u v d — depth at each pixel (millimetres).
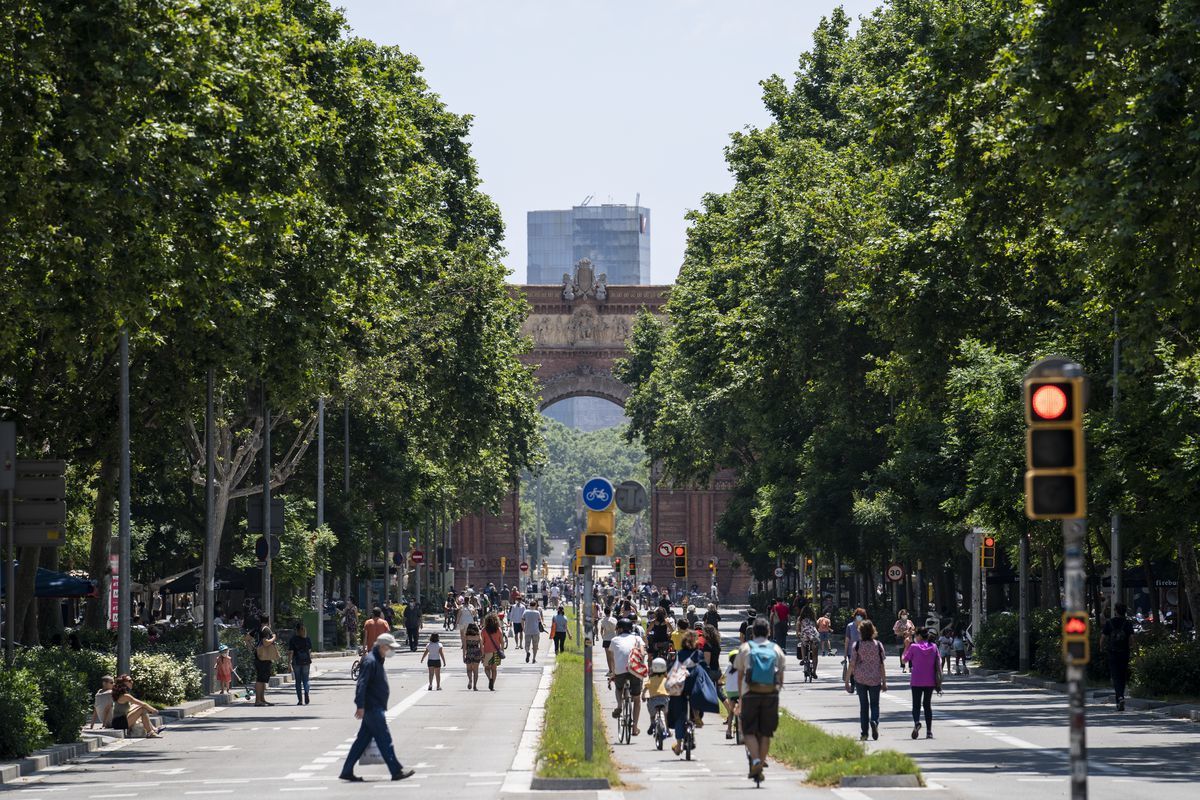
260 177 73688
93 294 68375
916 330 100062
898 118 83000
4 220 63281
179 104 63938
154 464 132750
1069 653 27047
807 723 70625
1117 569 91062
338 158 97812
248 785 53656
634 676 72062
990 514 105000
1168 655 90500
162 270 67812
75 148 60375
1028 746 64250
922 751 62406
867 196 123625
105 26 59906
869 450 164000
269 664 98250
